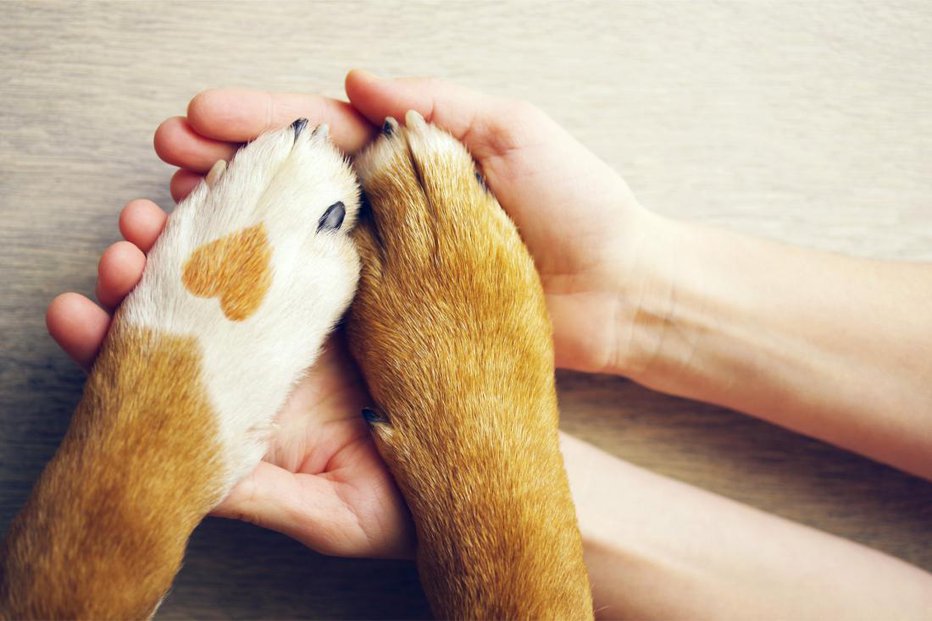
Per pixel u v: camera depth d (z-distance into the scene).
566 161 0.50
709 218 0.59
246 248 0.45
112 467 0.42
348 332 0.48
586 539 0.52
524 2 0.59
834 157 0.60
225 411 0.44
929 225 0.60
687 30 0.60
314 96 0.49
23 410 0.55
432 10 0.59
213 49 0.58
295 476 0.49
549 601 0.44
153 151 0.57
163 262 0.45
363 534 0.49
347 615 0.56
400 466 0.46
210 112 0.48
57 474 0.43
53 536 0.42
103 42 0.57
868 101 0.61
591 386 0.58
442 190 0.47
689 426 0.58
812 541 0.54
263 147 0.46
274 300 0.45
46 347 0.55
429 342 0.46
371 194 0.48
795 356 0.54
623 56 0.60
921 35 0.61
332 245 0.46
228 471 0.44
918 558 0.58
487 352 0.46
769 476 0.58
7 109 0.56
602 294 0.54
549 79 0.59
